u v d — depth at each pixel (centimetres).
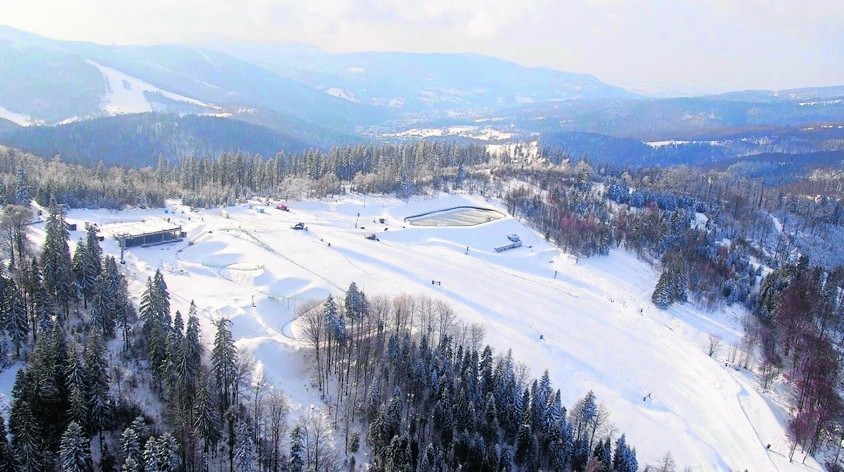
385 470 11019
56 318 12975
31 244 17838
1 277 13162
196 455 10662
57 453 10088
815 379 15562
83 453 9244
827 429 14262
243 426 10669
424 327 15862
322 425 12262
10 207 19675
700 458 13162
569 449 12088
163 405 11931
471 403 12400
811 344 17525
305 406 12788
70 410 10356
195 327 12588
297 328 15812
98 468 10312
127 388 12144
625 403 14925
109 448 10681
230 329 15250
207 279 18325
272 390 12888
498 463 11544
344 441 12125
